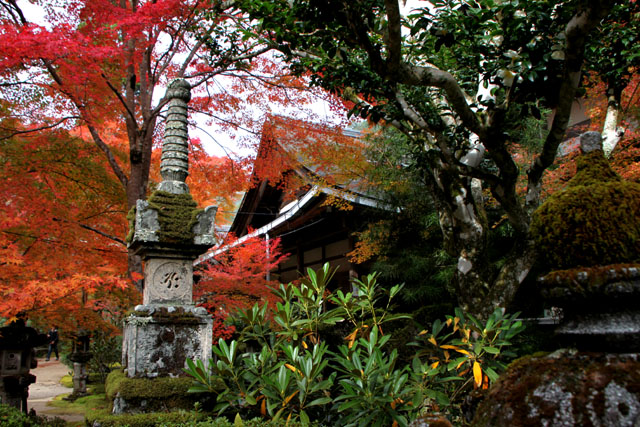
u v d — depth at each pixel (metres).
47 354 22.80
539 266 7.02
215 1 5.98
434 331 3.55
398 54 3.14
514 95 3.70
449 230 5.35
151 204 4.82
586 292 1.24
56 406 9.80
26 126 6.94
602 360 1.19
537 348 6.97
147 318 4.55
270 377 3.50
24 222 5.64
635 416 1.03
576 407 1.13
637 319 1.19
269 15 3.76
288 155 8.45
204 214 5.05
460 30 3.87
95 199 7.55
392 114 4.68
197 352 4.73
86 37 5.68
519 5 3.24
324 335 6.88
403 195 8.87
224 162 8.75
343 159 8.35
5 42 4.65
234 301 7.34
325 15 3.17
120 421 3.88
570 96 3.36
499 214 8.34
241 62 7.78
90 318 6.74
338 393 3.82
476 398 1.99
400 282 9.32
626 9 3.92
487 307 4.62
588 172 1.46
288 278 14.72
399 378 3.04
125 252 7.24
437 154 4.72
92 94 6.78
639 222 1.27
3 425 4.21
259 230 11.70
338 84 4.60
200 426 3.37
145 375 4.44
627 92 7.14
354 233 9.96
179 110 5.41
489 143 3.90
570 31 2.88
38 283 5.04
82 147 7.09
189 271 5.00
